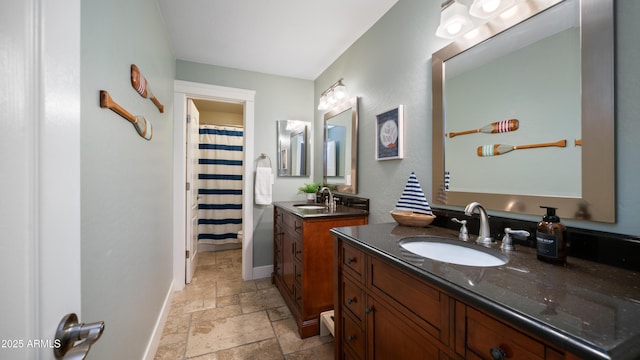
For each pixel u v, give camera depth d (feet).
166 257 7.01
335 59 8.55
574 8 2.91
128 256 3.83
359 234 4.00
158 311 5.87
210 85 8.80
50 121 1.26
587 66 2.79
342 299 4.28
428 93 4.89
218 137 12.86
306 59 8.58
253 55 8.32
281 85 9.89
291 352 5.41
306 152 10.21
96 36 2.77
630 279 2.24
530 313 1.68
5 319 1.10
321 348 5.55
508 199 3.56
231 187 13.08
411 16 5.33
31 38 1.16
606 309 1.73
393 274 3.03
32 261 1.17
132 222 4.01
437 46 4.72
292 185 10.04
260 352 5.40
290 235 7.10
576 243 2.81
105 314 3.03
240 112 14.05
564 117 2.99
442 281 2.24
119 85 3.48
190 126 9.00
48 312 1.24
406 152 5.42
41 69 1.20
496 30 3.70
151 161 5.27
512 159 3.51
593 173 2.75
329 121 8.82
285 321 6.57
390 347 3.08
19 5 1.13
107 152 3.08
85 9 2.52
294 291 6.72
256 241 9.54
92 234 2.71
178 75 8.58
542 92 3.19
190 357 5.23
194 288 8.53
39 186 1.19
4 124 1.10
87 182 2.60
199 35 7.16
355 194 7.28
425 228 4.45
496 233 3.65
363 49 7.00
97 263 2.83
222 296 7.95
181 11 6.10
